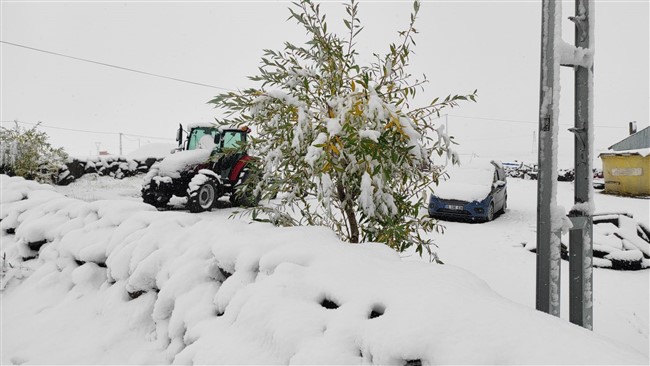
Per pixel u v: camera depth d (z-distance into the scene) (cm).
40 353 247
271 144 274
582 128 229
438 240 682
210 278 239
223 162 963
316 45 275
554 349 122
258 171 294
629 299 431
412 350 134
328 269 192
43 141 1238
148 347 231
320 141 224
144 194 902
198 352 183
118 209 355
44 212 398
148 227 298
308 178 270
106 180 1463
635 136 1814
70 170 1426
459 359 126
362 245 223
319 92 269
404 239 274
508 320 137
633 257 537
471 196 869
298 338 159
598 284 481
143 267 263
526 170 2536
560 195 1381
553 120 202
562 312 391
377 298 165
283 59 270
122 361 228
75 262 328
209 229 270
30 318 285
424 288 163
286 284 187
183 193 943
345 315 161
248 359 165
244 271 215
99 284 302
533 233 741
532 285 465
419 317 144
